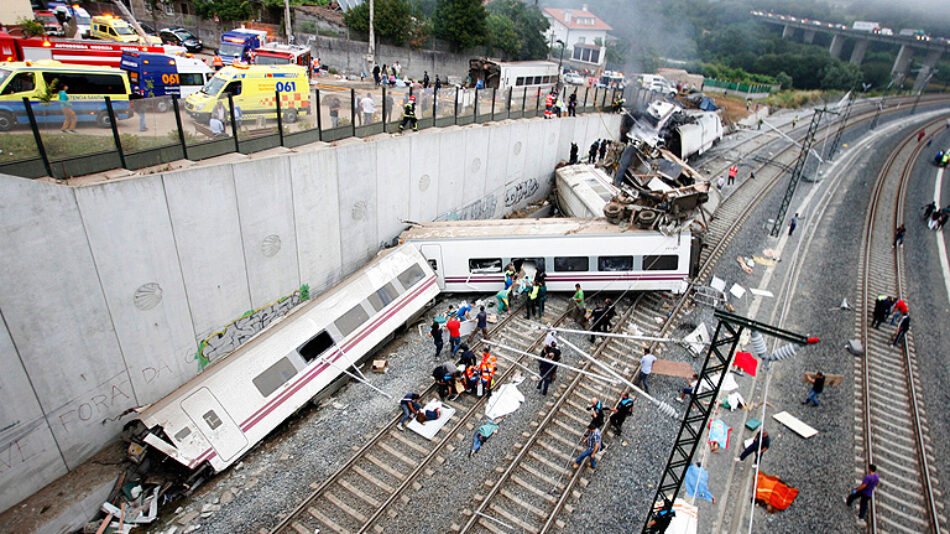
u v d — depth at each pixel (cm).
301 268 1738
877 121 6575
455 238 2011
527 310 1956
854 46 10906
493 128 2514
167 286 1327
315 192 1688
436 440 1423
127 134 1248
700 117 4069
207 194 1356
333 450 1373
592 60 7450
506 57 5256
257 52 2956
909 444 1541
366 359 1711
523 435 1456
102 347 1220
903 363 1906
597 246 2011
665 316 2055
